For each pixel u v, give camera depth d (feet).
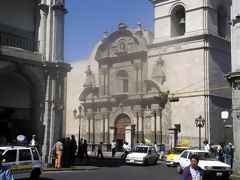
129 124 127.24
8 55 67.97
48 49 75.82
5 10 73.72
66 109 165.99
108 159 104.37
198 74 119.65
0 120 72.33
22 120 75.20
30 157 50.29
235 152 74.90
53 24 77.20
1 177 20.61
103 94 148.66
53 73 75.92
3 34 71.92
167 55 128.88
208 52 119.55
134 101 136.46
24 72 71.56
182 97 122.52
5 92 73.51
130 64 141.38
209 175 58.03
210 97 117.91
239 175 70.85
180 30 132.46
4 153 47.16
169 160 84.48
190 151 67.77
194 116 118.42
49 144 73.92
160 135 126.72
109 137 143.23
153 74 131.54
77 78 164.76
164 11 131.64
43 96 74.69
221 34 131.03
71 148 73.77
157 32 132.77
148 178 59.93
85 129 152.76
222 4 129.39
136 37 138.82
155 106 129.08
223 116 109.09
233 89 76.43
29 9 77.61
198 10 122.21
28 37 76.84
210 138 115.14
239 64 76.59
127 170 72.69
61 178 56.29
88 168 70.38
